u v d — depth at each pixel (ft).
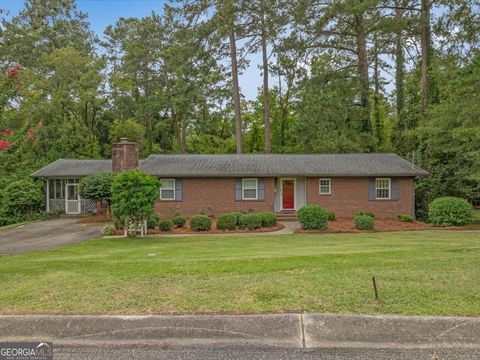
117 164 67.56
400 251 26.89
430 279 17.74
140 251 32.04
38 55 110.83
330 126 81.97
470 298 15.17
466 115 49.62
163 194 66.18
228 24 79.30
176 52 85.05
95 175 65.26
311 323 13.32
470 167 62.80
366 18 80.38
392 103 108.27
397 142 82.07
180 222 53.88
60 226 58.08
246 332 13.00
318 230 50.19
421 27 75.77
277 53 84.94
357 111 82.38
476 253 25.21
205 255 27.94
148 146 111.24
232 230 51.62
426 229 51.49
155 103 112.88
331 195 66.18
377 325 13.10
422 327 12.95
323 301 15.03
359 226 51.01
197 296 15.93
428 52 75.15
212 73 88.99
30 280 19.25
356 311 14.05
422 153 70.18
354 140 81.30
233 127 120.26
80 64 98.22
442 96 63.67
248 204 66.39
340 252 27.07
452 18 67.92
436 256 24.02
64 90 96.43
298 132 84.07
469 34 61.00
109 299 15.78
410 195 65.51
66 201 74.28
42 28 113.80
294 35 80.94
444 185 66.54
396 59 91.56
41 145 93.40
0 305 15.34
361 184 65.87
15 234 50.21
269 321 13.48
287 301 15.11
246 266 21.57
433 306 14.37
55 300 15.79
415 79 84.94
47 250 34.88
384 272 19.20
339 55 94.02
